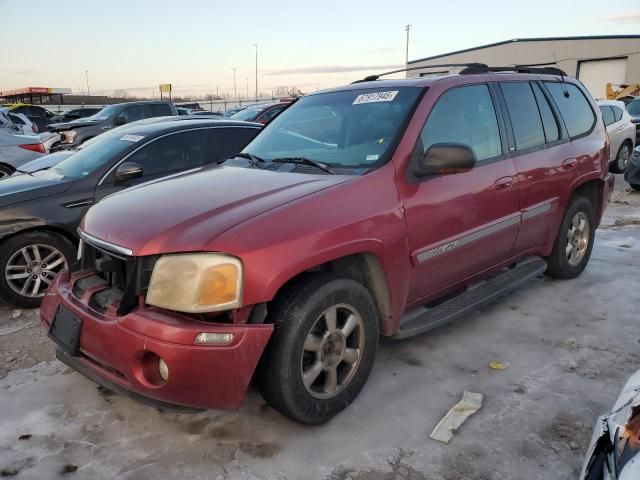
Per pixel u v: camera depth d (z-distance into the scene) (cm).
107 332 267
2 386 357
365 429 298
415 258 335
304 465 271
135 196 328
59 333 300
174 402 260
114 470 271
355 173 325
